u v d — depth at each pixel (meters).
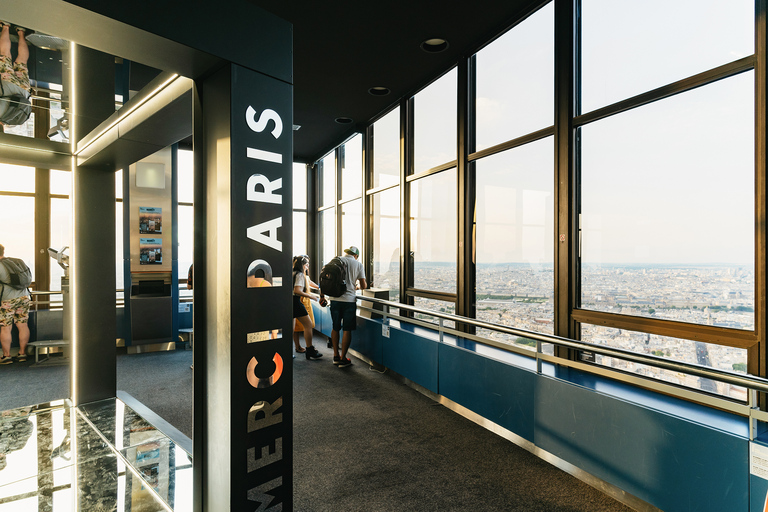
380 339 4.78
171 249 6.36
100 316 3.47
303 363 5.25
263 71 1.60
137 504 2.08
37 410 3.28
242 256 1.53
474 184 4.14
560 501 2.27
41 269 6.14
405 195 5.35
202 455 1.70
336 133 7.21
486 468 2.62
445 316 3.67
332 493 2.35
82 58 3.25
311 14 3.56
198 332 1.68
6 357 5.34
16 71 3.08
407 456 2.78
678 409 2.07
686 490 1.92
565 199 3.03
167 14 1.33
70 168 3.35
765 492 1.66
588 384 2.48
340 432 3.17
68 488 2.21
